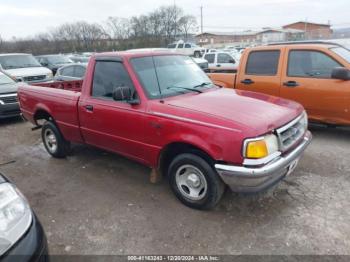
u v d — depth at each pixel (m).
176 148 3.50
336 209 3.36
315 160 4.64
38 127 5.48
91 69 4.19
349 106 5.01
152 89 3.67
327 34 72.00
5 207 2.19
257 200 3.60
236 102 3.50
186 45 29.80
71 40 50.22
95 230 3.20
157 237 3.04
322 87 5.22
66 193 4.00
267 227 3.11
